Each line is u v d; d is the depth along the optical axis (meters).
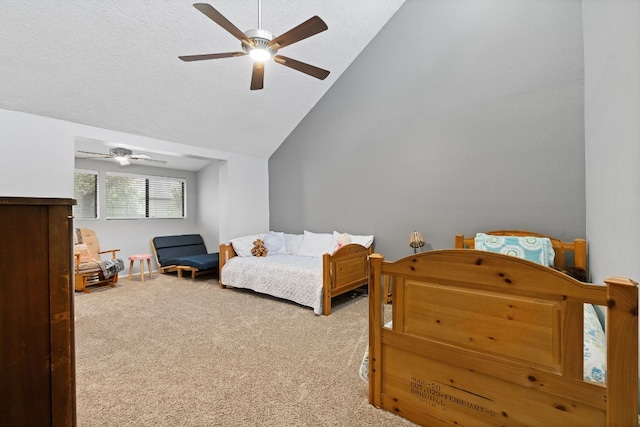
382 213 3.95
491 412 1.28
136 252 5.48
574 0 2.71
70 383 1.01
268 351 2.35
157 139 4.04
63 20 2.46
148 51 2.93
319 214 4.63
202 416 1.60
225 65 3.40
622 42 1.42
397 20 3.77
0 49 2.48
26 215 0.93
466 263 1.33
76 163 4.86
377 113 3.96
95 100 3.18
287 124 4.76
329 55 3.96
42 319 0.95
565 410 1.12
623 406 1.00
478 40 3.21
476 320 1.31
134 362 2.18
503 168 3.08
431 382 1.45
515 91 3.00
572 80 2.71
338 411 1.62
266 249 4.52
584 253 2.55
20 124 2.97
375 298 1.62
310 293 3.33
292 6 3.12
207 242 6.09
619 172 1.52
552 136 2.81
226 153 4.81
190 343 2.50
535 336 1.17
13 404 0.90
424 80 3.57
